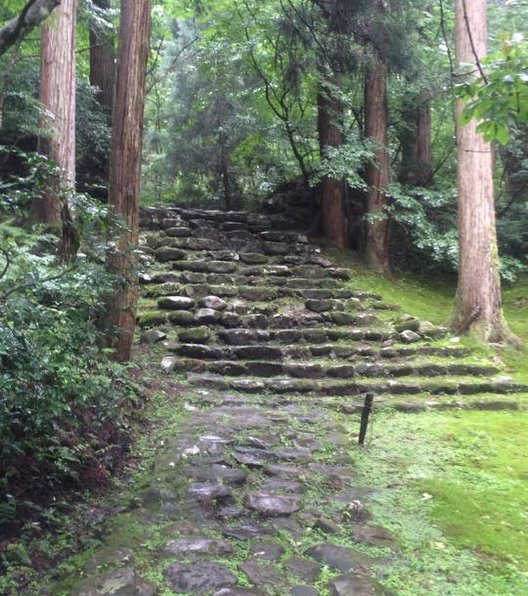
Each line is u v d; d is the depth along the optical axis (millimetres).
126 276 3898
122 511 3385
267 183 13391
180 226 9758
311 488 3836
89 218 3482
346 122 10859
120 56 5227
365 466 4297
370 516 3492
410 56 9688
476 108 3041
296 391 5906
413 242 10141
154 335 6363
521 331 8492
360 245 10523
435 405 5867
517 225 10562
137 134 5211
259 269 8742
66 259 3473
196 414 5000
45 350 2805
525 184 11180
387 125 10305
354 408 5586
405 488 3947
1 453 3037
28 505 3057
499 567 3023
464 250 7785
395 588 2779
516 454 4695
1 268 2982
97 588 2598
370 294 8648
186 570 2766
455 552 3150
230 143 13281
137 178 5230
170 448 4215
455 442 4898
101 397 3508
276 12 9945
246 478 3859
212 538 3080
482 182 7734
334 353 6723
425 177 11148
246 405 5402
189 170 14148
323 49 9797
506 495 3922
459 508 3676
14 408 2861
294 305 7867
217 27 11000
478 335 7520
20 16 2498
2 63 4594
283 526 3295
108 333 4090
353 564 2934
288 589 2691
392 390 6145
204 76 12438
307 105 11234
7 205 2930
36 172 3055
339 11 9375
